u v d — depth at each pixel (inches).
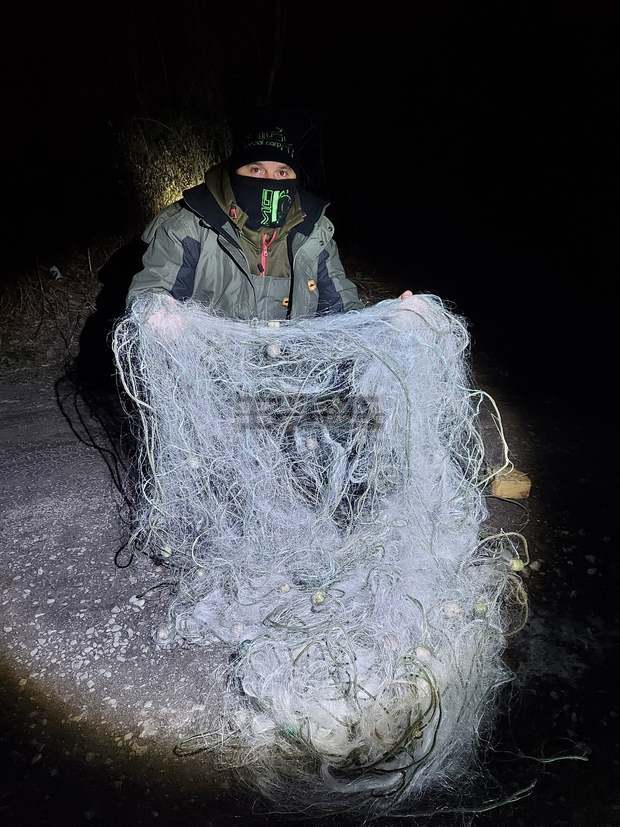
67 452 145.8
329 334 95.2
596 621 109.8
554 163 303.9
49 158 247.1
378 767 86.6
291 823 83.1
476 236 260.7
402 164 307.0
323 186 256.7
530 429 156.9
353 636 93.7
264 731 90.8
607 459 147.3
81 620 107.4
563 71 330.3
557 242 255.9
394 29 374.3
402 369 96.3
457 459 126.0
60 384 171.2
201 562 107.0
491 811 84.6
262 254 114.8
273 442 100.7
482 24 332.8
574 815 84.2
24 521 126.5
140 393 109.7
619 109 320.2
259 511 103.5
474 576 108.8
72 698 96.8
